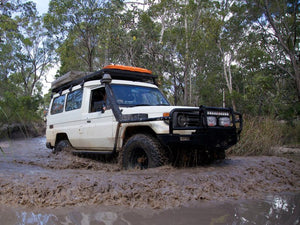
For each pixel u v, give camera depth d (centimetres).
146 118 443
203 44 1744
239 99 2034
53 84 751
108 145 515
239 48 2031
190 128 415
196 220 233
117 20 1550
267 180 390
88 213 248
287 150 852
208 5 1727
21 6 1341
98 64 2139
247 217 243
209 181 348
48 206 265
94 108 564
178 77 1830
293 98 1770
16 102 1625
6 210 256
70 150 629
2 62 2872
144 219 234
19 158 602
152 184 321
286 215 250
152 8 1658
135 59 1706
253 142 682
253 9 1645
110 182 318
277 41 1680
